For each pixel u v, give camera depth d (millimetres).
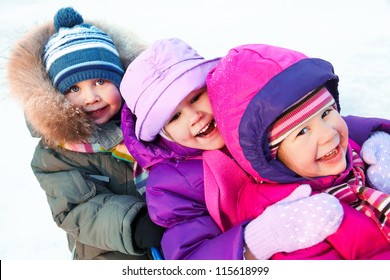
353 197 1112
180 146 1269
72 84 1358
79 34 1409
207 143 1207
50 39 1430
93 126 1387
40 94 1345
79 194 1358
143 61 1190
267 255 1038
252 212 1159
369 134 1326
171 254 1163
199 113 1155
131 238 1268
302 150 1022
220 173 1195
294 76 980
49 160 1416
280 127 1017
